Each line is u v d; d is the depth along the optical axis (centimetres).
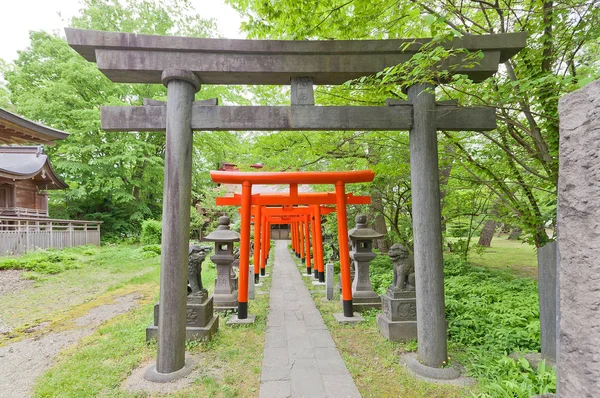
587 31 329
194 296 431
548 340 320
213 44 325
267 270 1106
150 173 2034
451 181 706
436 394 287
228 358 370
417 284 337
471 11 473
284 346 410
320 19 418
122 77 344
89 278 897
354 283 621
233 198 711
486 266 888
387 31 444
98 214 2067
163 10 1769
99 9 1814
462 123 341
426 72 294
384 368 342
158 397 287
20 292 738
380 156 675
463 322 419
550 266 319
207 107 338
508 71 420
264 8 389
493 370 309
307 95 346
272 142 673
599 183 119
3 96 1795
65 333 472
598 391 117
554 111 348
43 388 297
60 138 1013
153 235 1777
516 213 520
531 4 352
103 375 322
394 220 967
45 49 1764
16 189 1536
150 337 409
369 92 460
